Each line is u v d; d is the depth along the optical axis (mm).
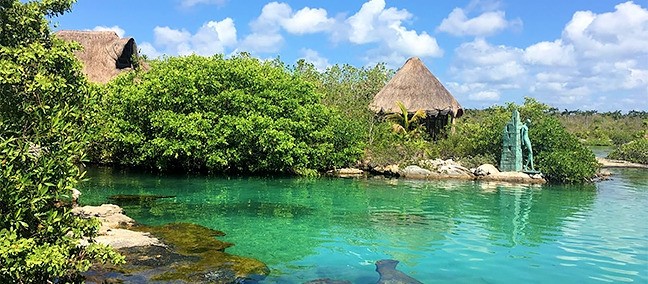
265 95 21281
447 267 8695
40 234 5363
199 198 15367
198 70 20781
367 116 28000
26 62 5785
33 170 5168
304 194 16812
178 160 21734
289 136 20781
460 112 35375
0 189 4863
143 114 20375
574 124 73625
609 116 82438
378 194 17156
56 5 7539
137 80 24297
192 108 20312
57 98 5895
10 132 5281
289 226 11766
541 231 11633
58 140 5504
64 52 6223
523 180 21609
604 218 13414
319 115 23344
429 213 13750
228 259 8625
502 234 11273
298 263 8781
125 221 11102
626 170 30203
